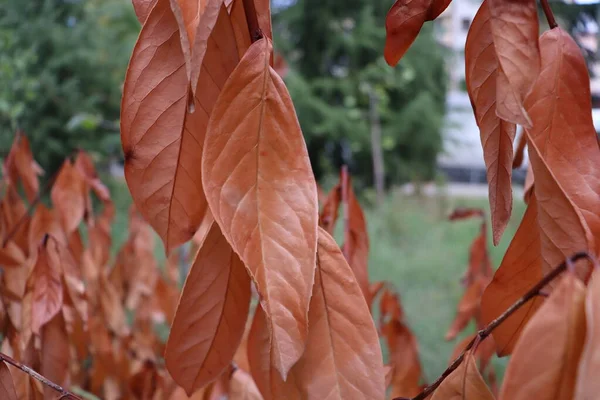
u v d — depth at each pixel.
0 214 0.70
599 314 0.31
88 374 0.88
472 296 0.82
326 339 0.37
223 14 0.37
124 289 1.05
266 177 0.35
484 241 0.92
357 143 4.38
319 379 0.37
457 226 3.23
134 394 0.81
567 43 0.38
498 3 0.36
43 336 0.50
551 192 0.36
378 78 4.58
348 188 0.52
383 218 3.35
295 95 4.26
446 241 2.99
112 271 1.01
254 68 0.36
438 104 4.96
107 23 3.14
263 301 0.34
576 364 0.32
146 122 0.38
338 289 0.38
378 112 4.47
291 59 4.68
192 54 0.35
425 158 4.77
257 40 0.36
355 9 4.64
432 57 4.69
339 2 4.57
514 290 0.38
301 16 4.55
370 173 4.63
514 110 0.35
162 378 0.77
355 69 4.66
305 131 4.39
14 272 0.63
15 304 0.62
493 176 0.38
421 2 0.40
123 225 2.52
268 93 0.35
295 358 0.34
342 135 4.46
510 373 0.32
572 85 0.37
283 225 0.35
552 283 0.36
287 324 0.34
